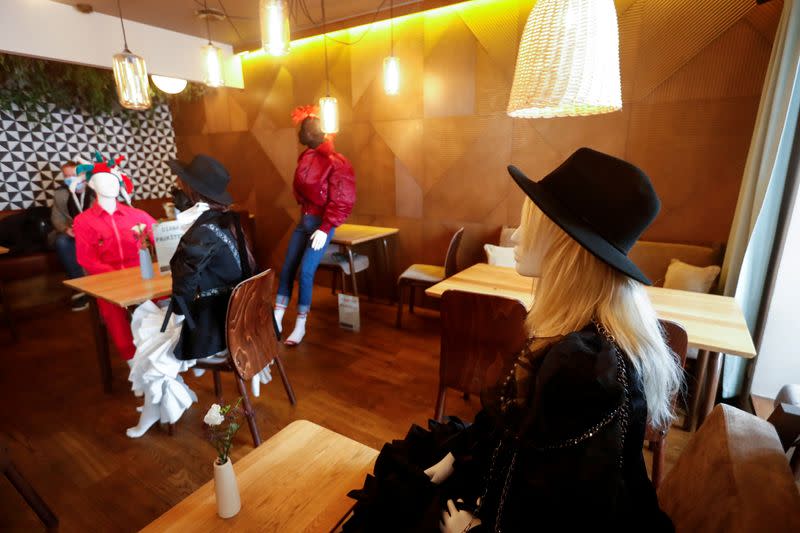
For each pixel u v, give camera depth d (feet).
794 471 4.58
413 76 12.06
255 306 6.69
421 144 12.37
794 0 6.40
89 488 6.16
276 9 6.82
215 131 17.42
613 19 4.96
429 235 12.88
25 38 10.53
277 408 8.09
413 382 9.02
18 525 5.55
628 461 2.15
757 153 7.29
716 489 2.63
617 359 2.08
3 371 9.67
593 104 5.28
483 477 2.69
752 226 7.11
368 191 13.79
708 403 6.17
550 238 2.49
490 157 11.34
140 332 6.95
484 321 5.77
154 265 9.18
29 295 13.82
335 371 9.50
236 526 3.52
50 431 7.47
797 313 7.23
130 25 12.51
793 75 6.18
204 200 6.52
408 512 2.96
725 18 8.10
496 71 10.78
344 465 4.20
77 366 9.91
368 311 13.28
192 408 8.20
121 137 17.25
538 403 2.11
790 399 5.55
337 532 3.53
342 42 13.11
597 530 1.98
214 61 10.85
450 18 11.16
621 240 2.25
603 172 2.34
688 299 6.91
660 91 8.95
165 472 6.48
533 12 5.24
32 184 15.05
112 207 9.16
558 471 2.00
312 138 10.68
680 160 8.99
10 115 14.33
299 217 15.89
